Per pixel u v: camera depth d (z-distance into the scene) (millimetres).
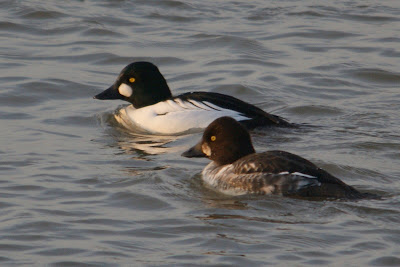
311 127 16266
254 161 12672
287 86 19281
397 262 10219
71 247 10656
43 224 11375
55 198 12461
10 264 10156
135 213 11906
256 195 12438
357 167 13781
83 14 24172
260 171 12516
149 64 17328
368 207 11742
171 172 13766
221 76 19844
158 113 16859
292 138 15539
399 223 11297
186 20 23938
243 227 11297
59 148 15094
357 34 22844
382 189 12750
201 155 13680
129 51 21562
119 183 13180
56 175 13508
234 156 13414
